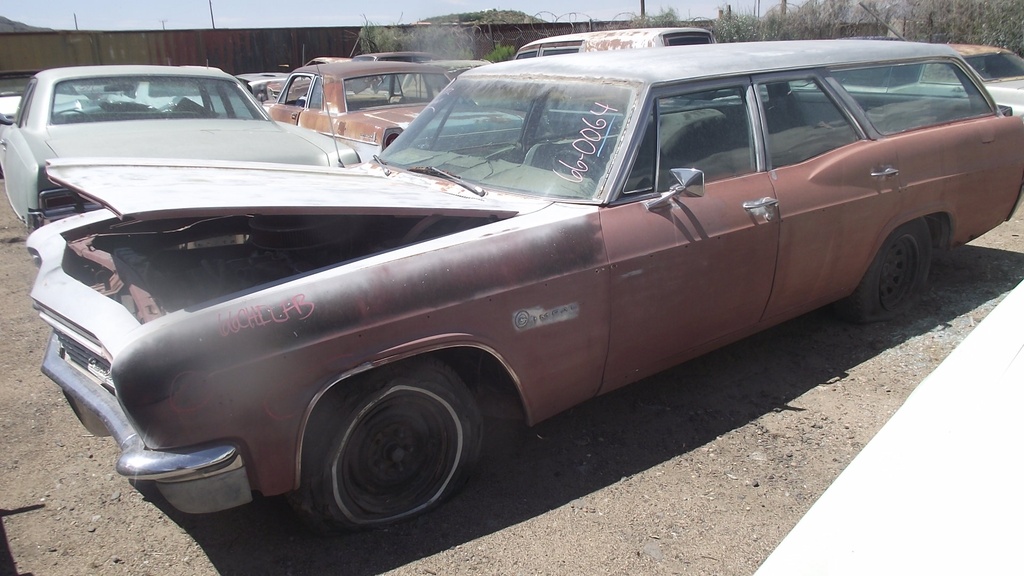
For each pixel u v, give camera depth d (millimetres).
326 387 2562
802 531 1676
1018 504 1434
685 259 3334
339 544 2854
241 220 3779
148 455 2385
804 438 3506
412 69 9336
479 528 2932
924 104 4613
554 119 3621
